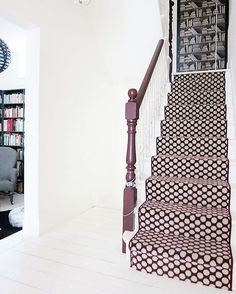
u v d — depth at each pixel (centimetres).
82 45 317
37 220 262
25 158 263
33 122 257
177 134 300
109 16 313
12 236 259
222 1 563
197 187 219
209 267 173
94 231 275
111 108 392
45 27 257
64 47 286
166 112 323
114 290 173
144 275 189
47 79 264
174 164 250
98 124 364
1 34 390
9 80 495
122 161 390
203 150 268
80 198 333
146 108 265
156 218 211
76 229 280
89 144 346
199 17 577
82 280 184
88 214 332
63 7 281
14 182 438
